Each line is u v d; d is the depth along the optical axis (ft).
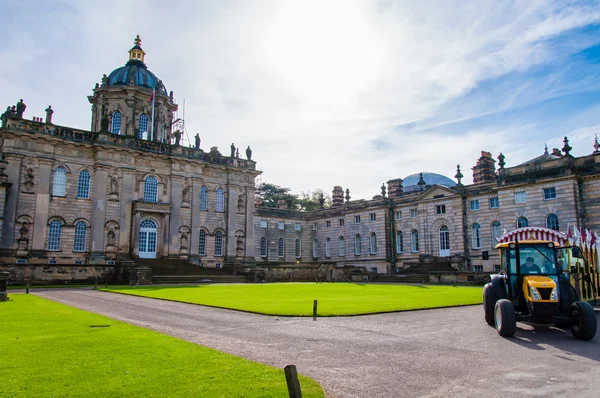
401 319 61.62
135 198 178.50
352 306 74.28
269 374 30.94
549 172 166.61
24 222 152.76
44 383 28.30
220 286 129.18
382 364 36.29
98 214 167.22
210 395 26.27
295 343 44.11
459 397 28.37
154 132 204.95
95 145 168.96
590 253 82.17
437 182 283.38
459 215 197.98
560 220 161.58
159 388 27.48
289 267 182.09
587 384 31.37
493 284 58.03
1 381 28.66
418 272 195.52
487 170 216.54
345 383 30.83
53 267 137.39
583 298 76.64
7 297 81.71
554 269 55.11
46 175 159.43
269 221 252.42
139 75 208.23
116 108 198.29
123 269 143.54
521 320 52.90
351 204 245.24
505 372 34.47
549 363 37.50
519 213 174.09
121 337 43.68
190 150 195.93
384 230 225.15
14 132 153.58
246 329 52.06
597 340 48.01
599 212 155.02
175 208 187.11
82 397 25.76
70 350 37.68
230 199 205.87
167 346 39.58
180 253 186.39
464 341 46.62
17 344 39.99
